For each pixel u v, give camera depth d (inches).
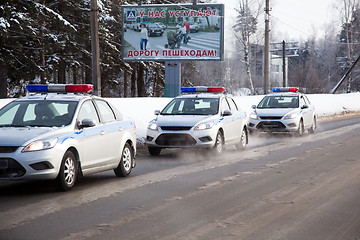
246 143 621.3
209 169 440.1
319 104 1311.5
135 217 259.9
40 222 247.8
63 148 326.0
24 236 221.6
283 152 568.7
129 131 415.8
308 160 496.4
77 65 1451.8
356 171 422.6
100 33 1449.3
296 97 792.9
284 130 737.6
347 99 1513.3
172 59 1379.2
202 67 2605.8
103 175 413.7
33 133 323.6
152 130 536.1
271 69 3213.6
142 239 218.2
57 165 320.8
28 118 356.2
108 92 2237.9
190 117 542.6
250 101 1040.8
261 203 295.6
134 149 425.1
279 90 842.8
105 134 377.1
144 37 1392.7
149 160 508.7
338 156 525.3
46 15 1196.5
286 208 282.4
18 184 366.0
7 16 1096.8
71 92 386.0
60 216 261.1
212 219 256.2
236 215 265.1
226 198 310.3
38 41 1242.0
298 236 225.1
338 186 352.8
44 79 1273.4
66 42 1401.3
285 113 745.0
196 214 267.3
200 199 307.4
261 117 749.3
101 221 250.7
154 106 761.0
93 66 838.5
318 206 287.7
